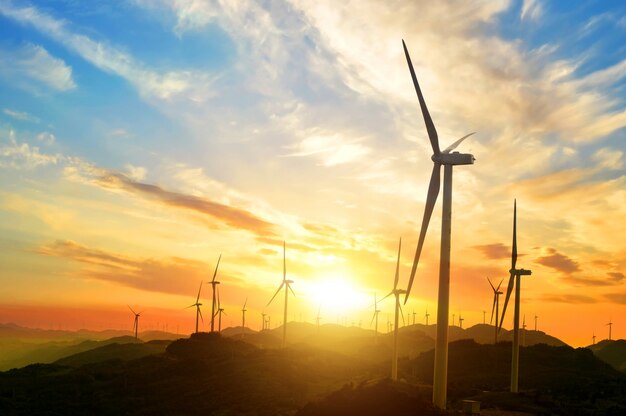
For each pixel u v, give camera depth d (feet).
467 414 260.21
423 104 265.75
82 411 392.06
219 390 413.18
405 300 285.84
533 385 473.26
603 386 426.92
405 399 255.70
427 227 277.85
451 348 655.35
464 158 261.24
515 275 375.45
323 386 425.69
